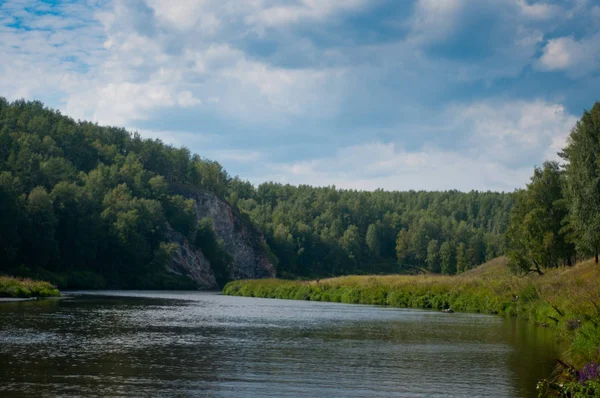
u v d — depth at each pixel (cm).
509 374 2261
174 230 15425
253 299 8300
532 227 8106
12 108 18125
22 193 11850
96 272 12400
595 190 6606
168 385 1930
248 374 2156
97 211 13075
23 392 1778
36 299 6512
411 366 2417
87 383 1927
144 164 19912
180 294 9775
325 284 8688
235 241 18538
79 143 17888
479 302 6088
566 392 1816
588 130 6756
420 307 6762
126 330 3497
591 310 3141
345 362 2486
